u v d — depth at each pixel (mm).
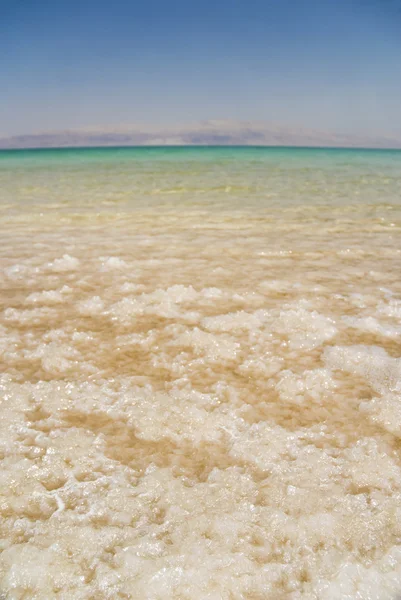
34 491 2049
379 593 1633
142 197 11562
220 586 1635
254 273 5133
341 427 2521
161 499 2018
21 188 13492
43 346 3309
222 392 2826
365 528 1877
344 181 15414
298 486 2096
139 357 3229
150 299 4238
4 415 2545
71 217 8719
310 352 3330
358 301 4289
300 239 6891
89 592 1610
